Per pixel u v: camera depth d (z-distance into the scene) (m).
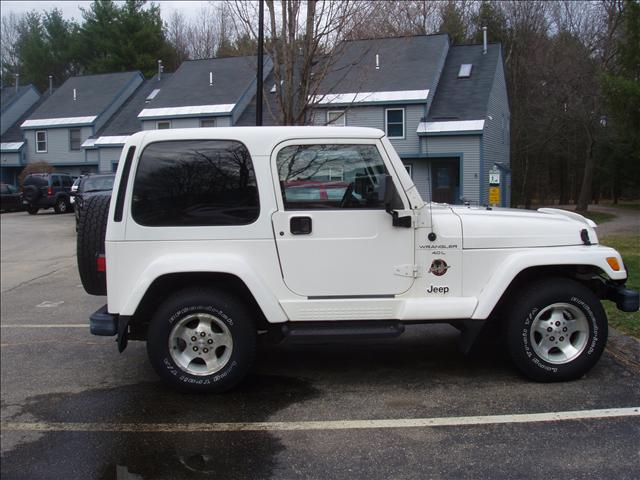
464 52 28.98
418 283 4.66
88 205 4.88
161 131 4.60
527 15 35.81
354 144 4.60
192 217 4.55
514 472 3.41
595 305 4.72
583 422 4.03
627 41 18.88
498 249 4.70
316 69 12.80
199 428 4.13
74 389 4.99
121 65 44.31
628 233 16.45
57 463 3.69
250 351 4.66
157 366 4.64
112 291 4.55
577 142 33.16
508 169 29.03
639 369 5.03
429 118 25.47
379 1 14.59
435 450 3.70
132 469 3.59
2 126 40.88
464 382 4.86
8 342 6.57
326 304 4.59
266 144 4.57
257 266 4.57
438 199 26.06
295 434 3.99
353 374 5.15
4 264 13.20
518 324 4.72
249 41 11.77
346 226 4.59
